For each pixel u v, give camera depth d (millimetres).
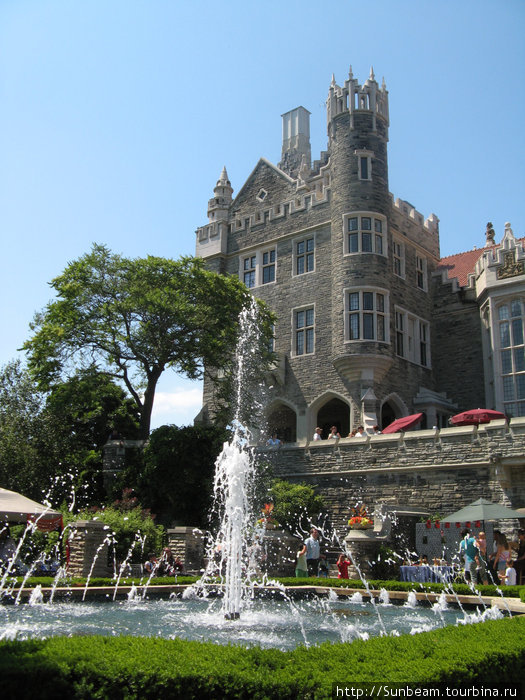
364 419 27656
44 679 4527
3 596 11633
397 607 12812
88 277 28469
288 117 58125
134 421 35344
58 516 16406
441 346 33031
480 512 16672
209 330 28453
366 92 31719
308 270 32531
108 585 13359
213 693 4590
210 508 24688
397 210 32406
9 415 29781
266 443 26688
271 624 10438
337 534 22953
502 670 5352
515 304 27906
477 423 22141
